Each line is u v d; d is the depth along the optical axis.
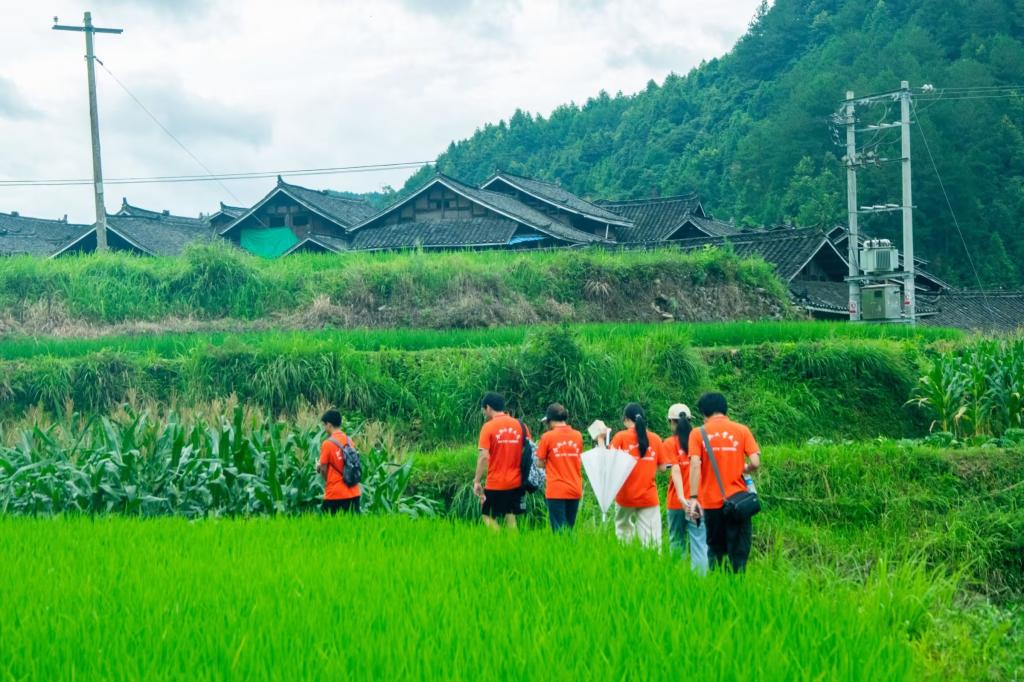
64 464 11.95
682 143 113.06
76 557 7.25
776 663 4.59
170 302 26.56
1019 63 85.12
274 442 12.70
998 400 18.86
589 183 113.38
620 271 29.39
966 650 6.68
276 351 18.67
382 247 42.53
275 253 46.66
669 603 5.65
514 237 43.03
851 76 86.19
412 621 5.25
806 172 78.56
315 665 4.51
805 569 10.08
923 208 71.50
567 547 7.63
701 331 23.34
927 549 12.36
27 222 64.50
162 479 12.00
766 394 20.30
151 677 4.33
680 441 9.51
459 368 18.70
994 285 68.38
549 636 4.89
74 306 25.67
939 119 76.75
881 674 4.61
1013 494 13.52
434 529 8.79
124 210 59.03
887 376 21.14
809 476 13.86
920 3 107.44
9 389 18.17
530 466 10.84
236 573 6.50
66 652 4.72
